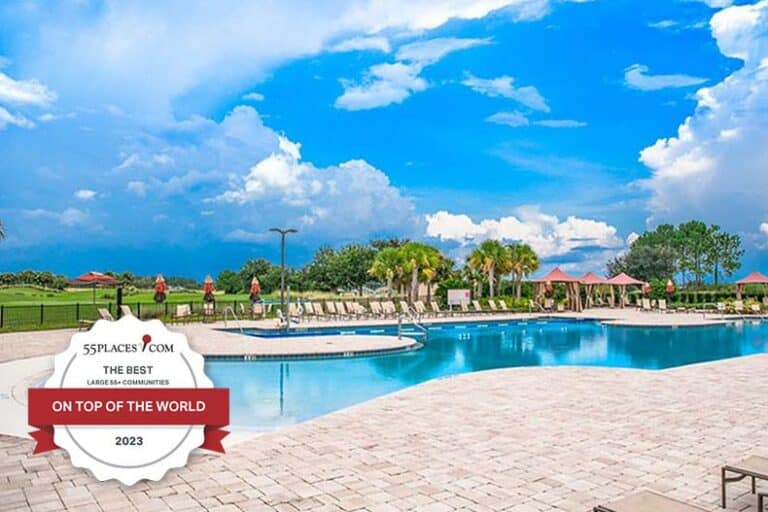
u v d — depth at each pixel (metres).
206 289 28.70
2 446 6.52
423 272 39.53
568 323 28.55
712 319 28.17
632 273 62.66
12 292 56.75
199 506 4.89
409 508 4.85
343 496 5.11
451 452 6.39
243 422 9.39
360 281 64.44
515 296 41.91
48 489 5.25
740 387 10.37
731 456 6.23
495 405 8.82
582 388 10.25
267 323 24.95
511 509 4.82
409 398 9.37
